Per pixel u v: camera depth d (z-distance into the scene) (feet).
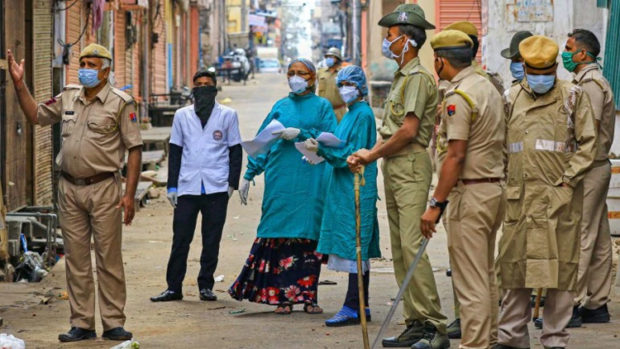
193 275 38.40
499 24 54.80
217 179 33.42
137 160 26.94
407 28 24.80
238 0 340.18
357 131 28.02
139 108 101.45
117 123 26.55
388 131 25.09
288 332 27.68
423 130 24.95
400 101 24.99
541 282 22.47
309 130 30.60
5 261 36.88
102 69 26.12
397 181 25.00
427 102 24.85
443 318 25.02
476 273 21.99
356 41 183.21
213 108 33.73
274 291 30.96
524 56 22.50
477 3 81.97
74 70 60.95
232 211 56.59
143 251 44.16
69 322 29.91
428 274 24.90
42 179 49.44
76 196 26.55
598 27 52.47
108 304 26.99
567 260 22.63
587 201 27.35
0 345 23.66
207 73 33.76
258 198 61.87
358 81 28.07
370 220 27.91
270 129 30.04
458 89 21.83
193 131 33.53
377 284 35.63
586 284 27.30
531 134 22.80
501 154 22.20
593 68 27.30
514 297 23.32
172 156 33.60
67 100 26.66
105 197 26.55
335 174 28.32
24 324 29.58
